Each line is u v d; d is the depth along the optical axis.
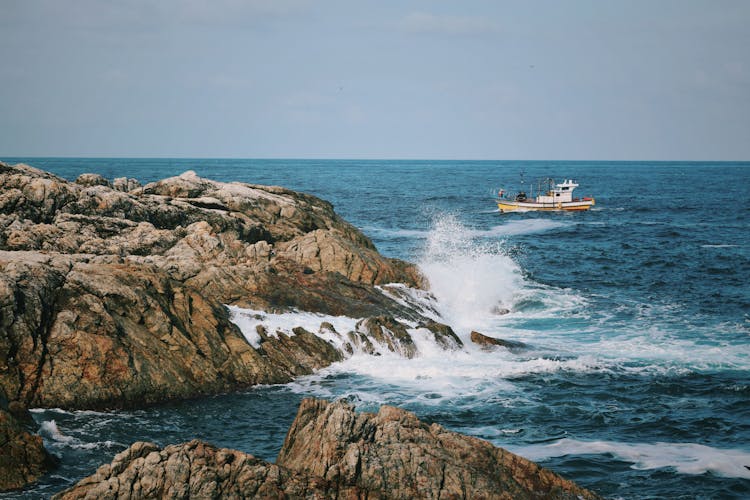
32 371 25.66
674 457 23.38
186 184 49.81
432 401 28.17
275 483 17.86
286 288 36.66
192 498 17.31
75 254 33.12
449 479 18.62
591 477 21.88
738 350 35.78
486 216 108.56
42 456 21.16
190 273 34.81
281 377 30.23
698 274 58.34
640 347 36.31
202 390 28.44
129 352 27.48
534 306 45.69
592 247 74.00
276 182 192.75
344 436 18.88
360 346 33.12
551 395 29.06
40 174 43.59
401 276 45.16
